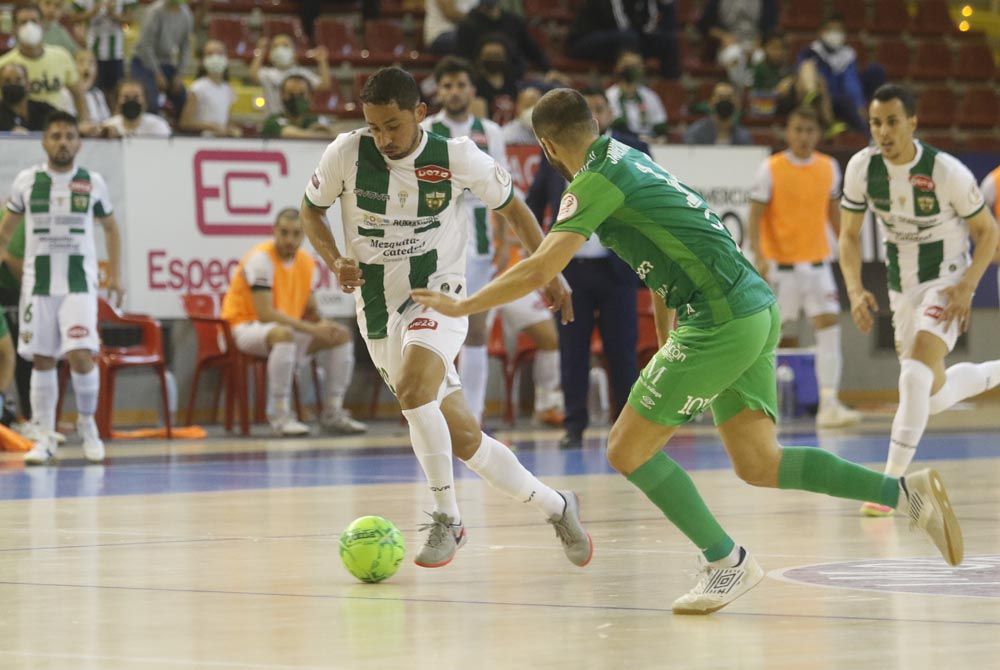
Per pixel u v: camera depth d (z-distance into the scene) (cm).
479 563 1462
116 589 1298
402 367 1459
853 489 1267
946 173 1986
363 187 1489
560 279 1516
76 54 4197
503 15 4656
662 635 1044
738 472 1293
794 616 1118
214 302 3812
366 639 1033
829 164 3712
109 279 3070
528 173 3938
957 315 1989
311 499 2145
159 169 3769
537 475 2484
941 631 1036
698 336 1211
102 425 3594
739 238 4212
